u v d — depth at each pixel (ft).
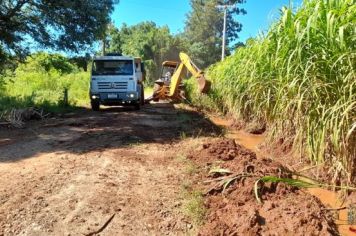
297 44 15.93
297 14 16.55
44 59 102.73
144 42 191.93
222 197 18.38
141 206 17.48
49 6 52.47
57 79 88.94
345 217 16.76
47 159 24.84
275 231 15.02
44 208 17.08
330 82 15.71
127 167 23.09
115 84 52.85
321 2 15.53
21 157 25.50
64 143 29.91
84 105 63.72
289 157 24.56
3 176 21.27
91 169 22.56
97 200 17.89
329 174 19.52
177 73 60.49
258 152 28.37
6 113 40.96
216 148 25.40
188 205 17.40
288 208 16.39
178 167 23.15
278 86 21.30
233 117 41.09
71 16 54.70
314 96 16.42
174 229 15.71
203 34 222.07
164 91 64.03
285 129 22.72
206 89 44.96
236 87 33.83
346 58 14.83
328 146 17.10
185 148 27.71
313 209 16.37
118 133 33.96
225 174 20.89
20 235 14.94
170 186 19.89
